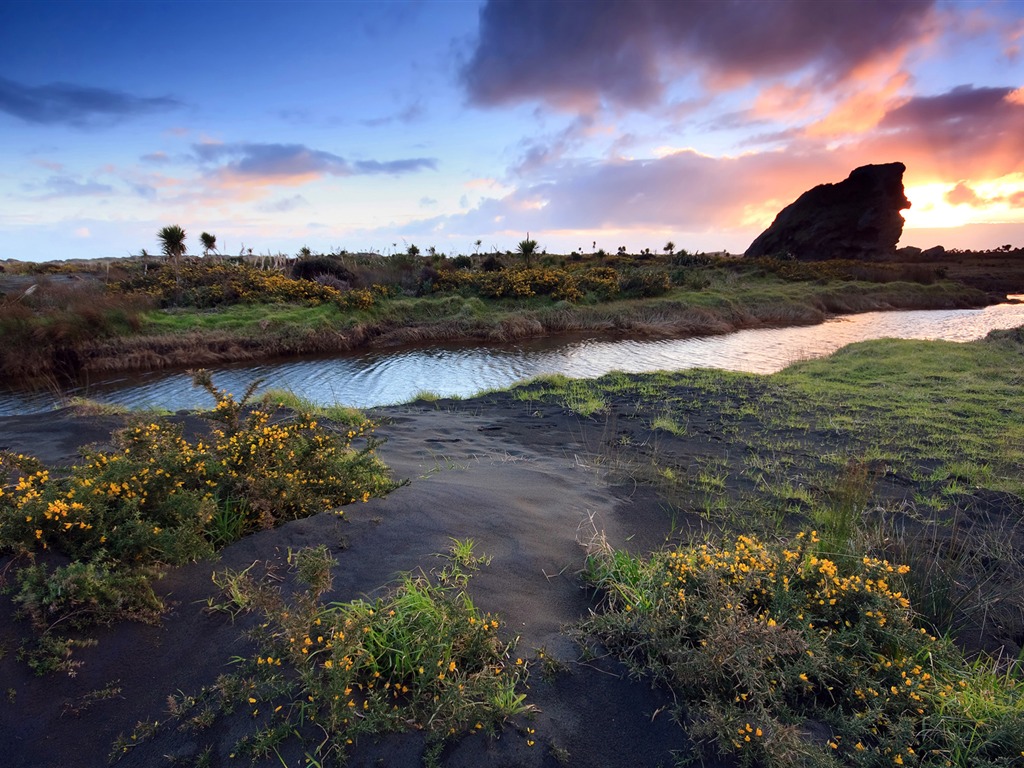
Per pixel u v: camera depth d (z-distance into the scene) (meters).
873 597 2.67
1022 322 25.28
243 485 3.52
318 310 20.05
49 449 5.27
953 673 2.49
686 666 2.27
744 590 2.64
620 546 3.63
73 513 2.77
